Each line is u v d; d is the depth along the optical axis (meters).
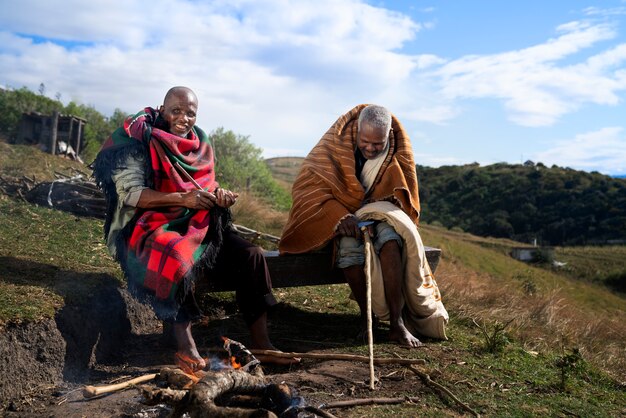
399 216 4.68
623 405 3.86
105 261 5.04
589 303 21.86
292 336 4.80
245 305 4.14
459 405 3.42
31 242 5.26
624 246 70.56
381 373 3.87
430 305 4.80
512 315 6.69
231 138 17.55
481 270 22.89
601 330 8.88
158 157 4.07
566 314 8.80
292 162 103.88
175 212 3.97
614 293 44.12
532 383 4.02
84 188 7.35
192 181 4.09
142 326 4.76
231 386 2.80
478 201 105.44
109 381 3.63
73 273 4.44
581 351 5.82
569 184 102.94
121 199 3.99
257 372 3.39
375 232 4.72
